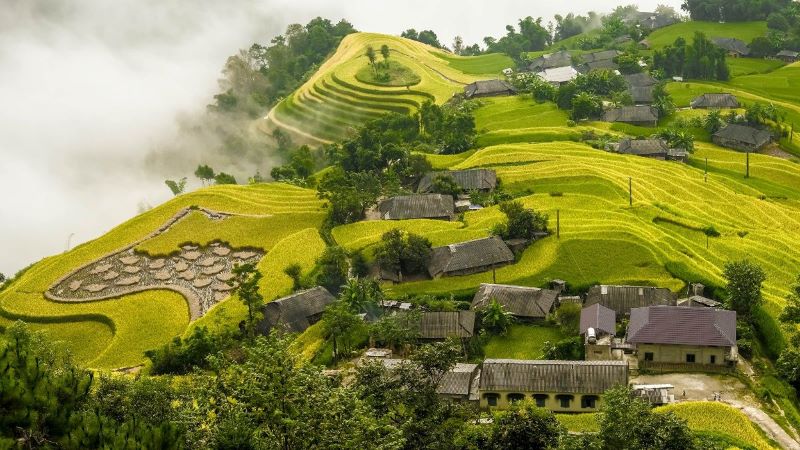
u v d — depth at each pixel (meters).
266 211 193.38
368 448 56.44
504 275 144.50
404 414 66.88
